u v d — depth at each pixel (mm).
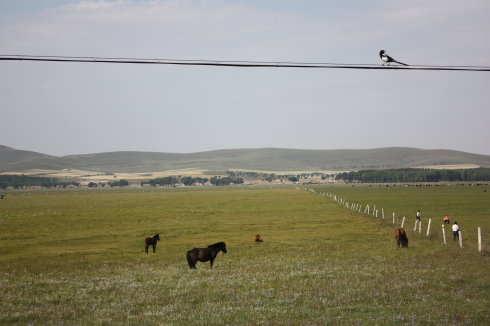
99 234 53625
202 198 149250
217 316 16828
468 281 22531
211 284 23391
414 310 17141
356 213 75500
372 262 29234
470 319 15602
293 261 30609
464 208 83688
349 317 16328
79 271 28922
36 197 197250
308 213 78688
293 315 16812
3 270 30016
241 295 20688
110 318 17219
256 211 86688
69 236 52250
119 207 109188
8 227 64500
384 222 58594
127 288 23047
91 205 121000
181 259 33531
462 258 29797
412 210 81375
